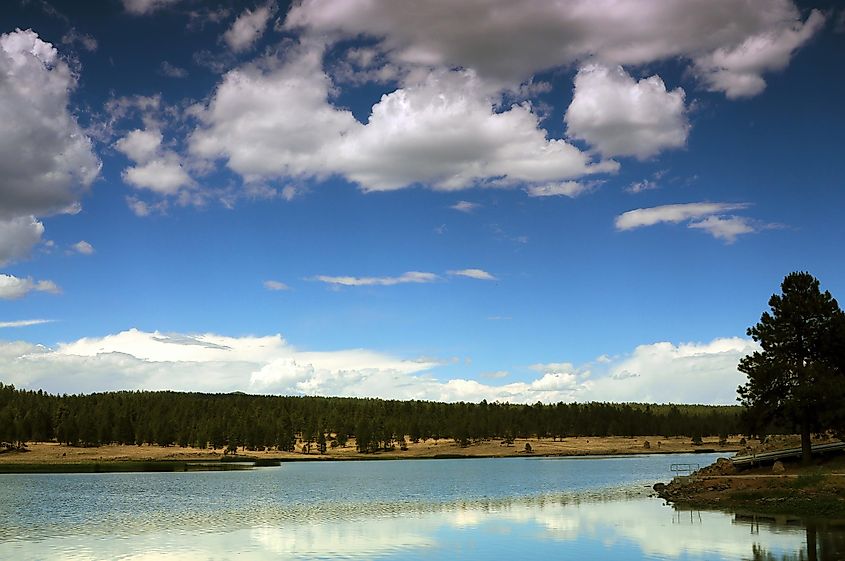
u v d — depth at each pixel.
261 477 131.62
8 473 143.00
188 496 89.06
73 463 165.38
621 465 162.88
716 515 58.09
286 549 46.00
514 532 52.28
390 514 66.00
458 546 46.34
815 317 73.62
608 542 46.69
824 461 71.50
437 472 145.12
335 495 89.50
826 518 52.72
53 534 53.59
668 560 40.03
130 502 80.62
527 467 160.88
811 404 69.38
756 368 73.69
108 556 43.94
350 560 42.12
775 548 42.12
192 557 43.53
